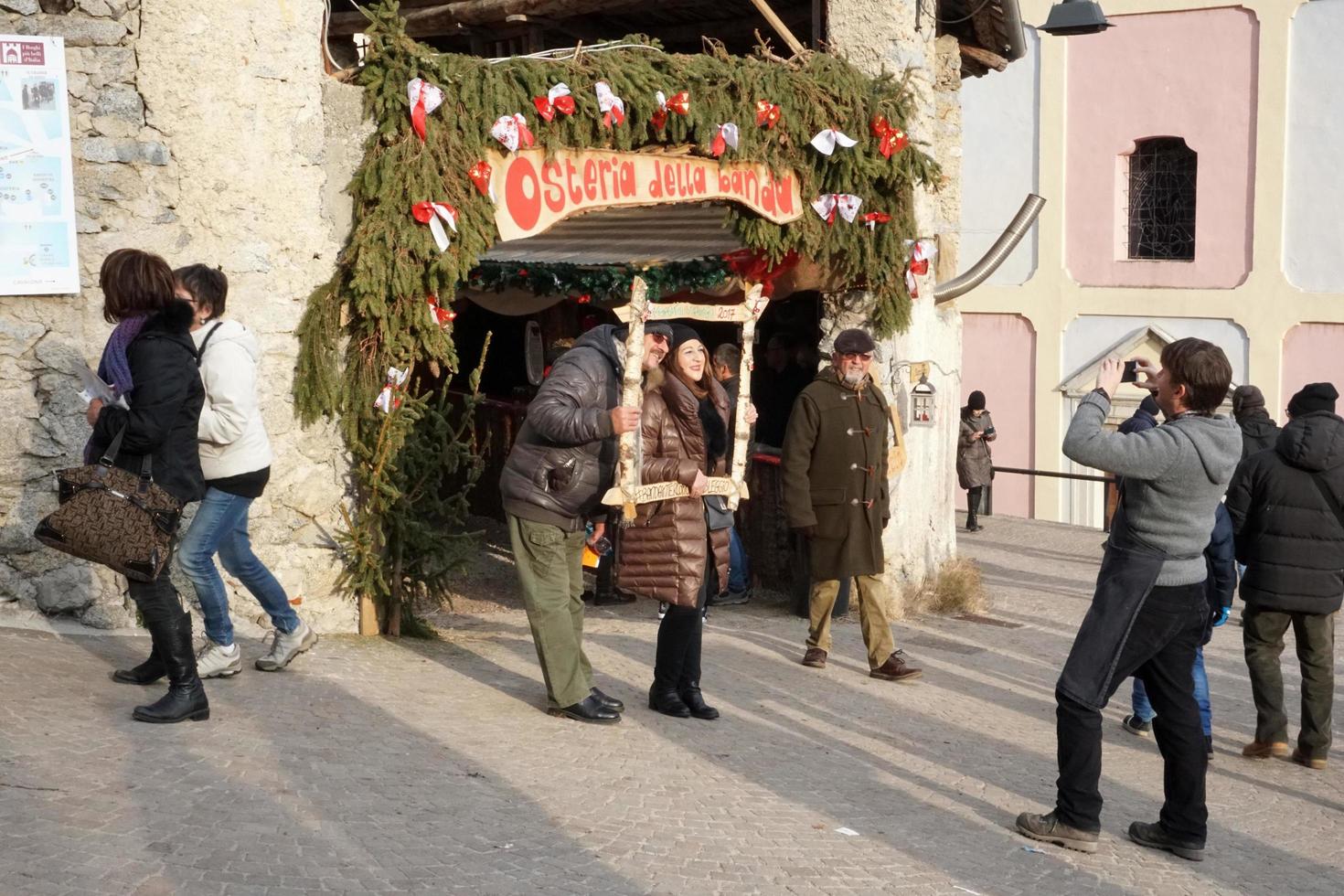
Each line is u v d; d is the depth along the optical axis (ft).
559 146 23.57
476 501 42.60
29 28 19.85
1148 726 23.18
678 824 15.08
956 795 18.13
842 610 31.37
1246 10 61.82
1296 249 61.62
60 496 15.34
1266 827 18.40
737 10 37.24
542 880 12.71
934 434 35.04
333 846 12.82
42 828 12.22
